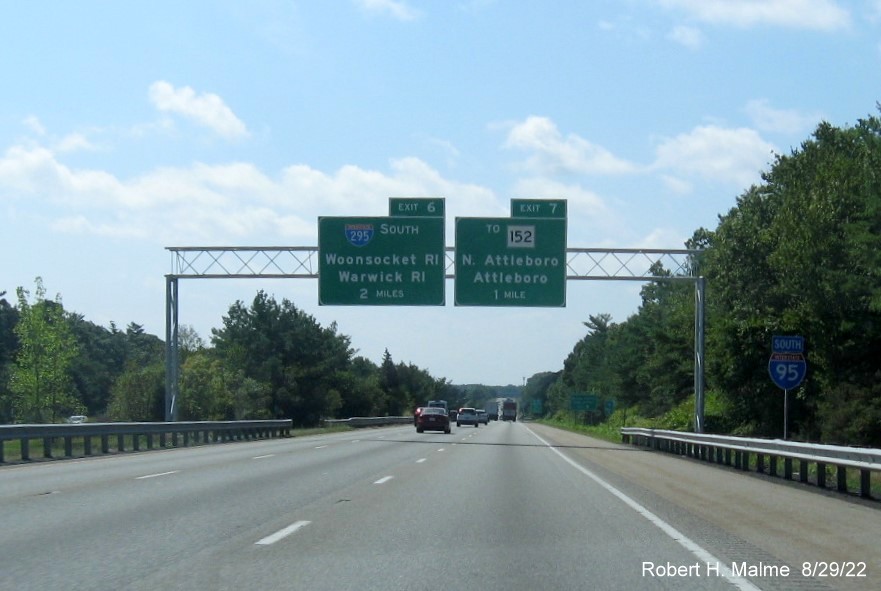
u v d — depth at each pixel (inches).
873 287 1387.8
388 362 6673.2
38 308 2445.9
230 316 4114.2
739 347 1663.4
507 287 1584.6
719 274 1950.1
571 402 3907.5
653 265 1621.6
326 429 2571.4
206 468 960.9
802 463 833.5
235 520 548.4
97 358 5531.5
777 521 563.8
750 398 1681.8
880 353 1485.0
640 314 3794.3
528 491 746.2
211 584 364.8
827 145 1967.3
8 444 1317.7
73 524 525.0
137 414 2893.7
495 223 1592.0
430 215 1596.9
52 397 2474.2
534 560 423.2
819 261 1478.8
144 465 1002.7
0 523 527.5
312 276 1649.9
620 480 871.7
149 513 576.7
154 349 5565.9
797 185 1701.5
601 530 518.9
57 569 392.8
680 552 445.4
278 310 4045.3
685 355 2417.6
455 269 1587.1
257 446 1510.8
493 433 2415.1
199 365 3034.0
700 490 772.0
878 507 644.1
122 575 380.8
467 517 571.2
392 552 441.1
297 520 550.3
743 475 949.8
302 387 3855.8
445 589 360.2
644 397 3585.1
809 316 1545.3
